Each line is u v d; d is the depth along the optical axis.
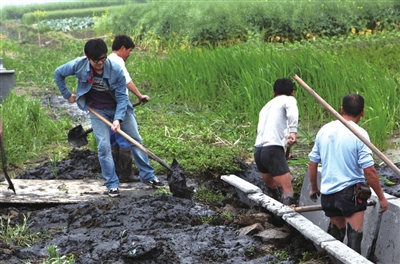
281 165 6.69
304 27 22.62
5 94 13.41
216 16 22.78
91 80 7.32
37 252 5.72
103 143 7.42
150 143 9.38
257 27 22.50
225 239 5.97
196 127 10.53
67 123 11.12
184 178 7.16
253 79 11.69
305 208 6.03
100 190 7.69
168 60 14.80
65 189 7.69
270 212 6.52
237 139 10.01
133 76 15.51
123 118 7.35
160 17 24.44
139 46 24.67
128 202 6.94
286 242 5.98
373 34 22.81
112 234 6.12
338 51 17.05
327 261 5.55
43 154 9.56
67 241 5.91
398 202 5.62
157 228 6.28
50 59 21.50
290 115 6.59
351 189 5.41
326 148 5.55
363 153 5.33
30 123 10.54
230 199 7.39
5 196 7.36
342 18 22.95
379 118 9.55
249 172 8.34
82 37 33.41
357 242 5.41
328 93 10.95
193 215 6.57
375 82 11.43
